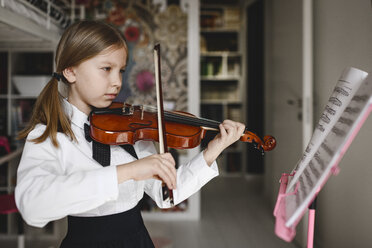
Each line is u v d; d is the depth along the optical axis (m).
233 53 5.72
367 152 1.89
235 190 4.57
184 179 1.06
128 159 1.06
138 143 1.19
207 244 2.75
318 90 2.65
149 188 1.15
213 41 5.77
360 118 0.67
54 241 2.59
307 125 2.57
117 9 3.43
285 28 3.11
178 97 3.49
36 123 0.99
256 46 5.18
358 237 2.01
